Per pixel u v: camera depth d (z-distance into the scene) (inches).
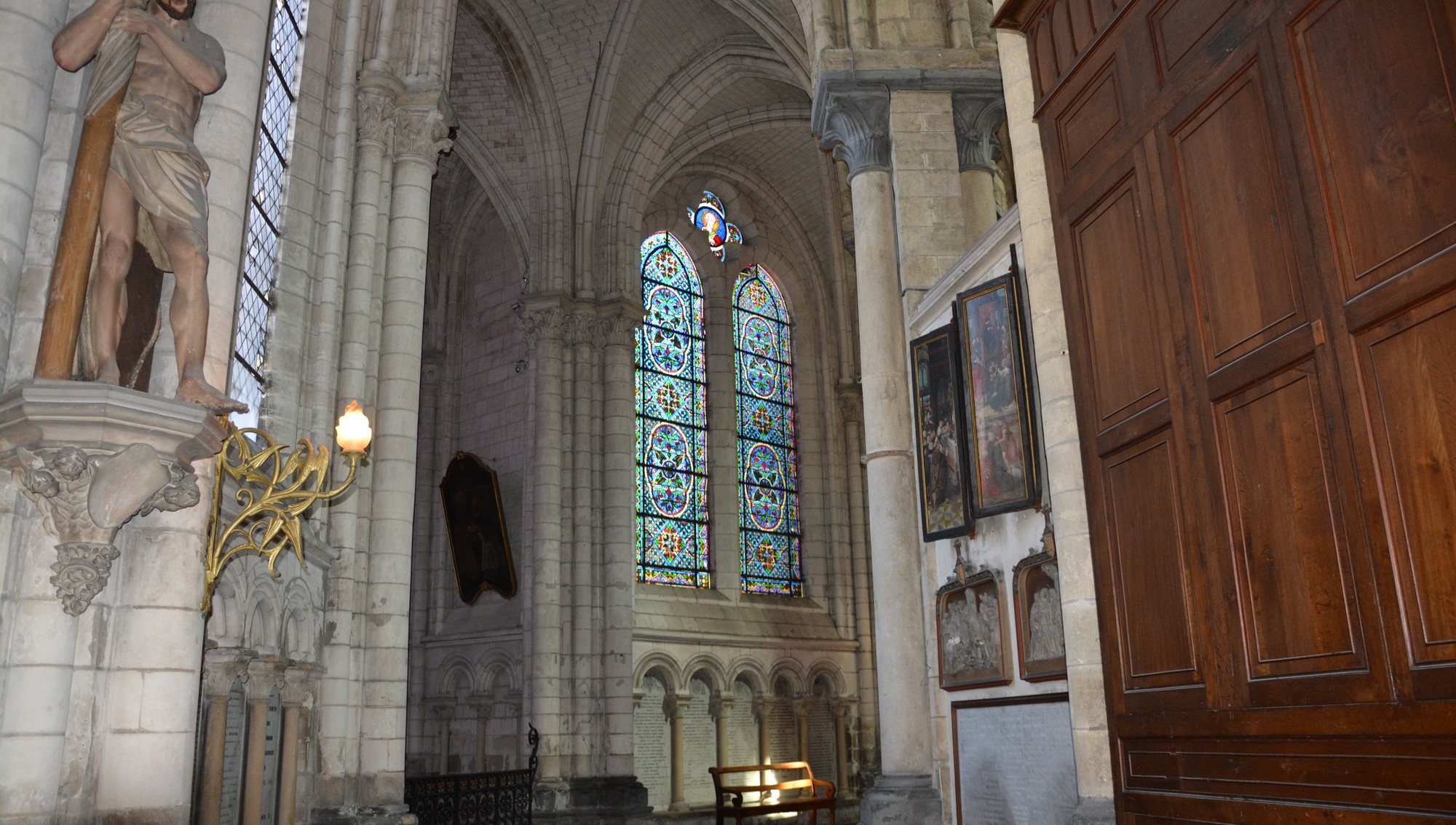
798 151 1151.6
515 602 938.7
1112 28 264.4
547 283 940.6
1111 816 271.4
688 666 967.0
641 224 1002.7
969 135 561.6
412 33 583.5
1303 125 199.5
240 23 302.8
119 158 242.2
